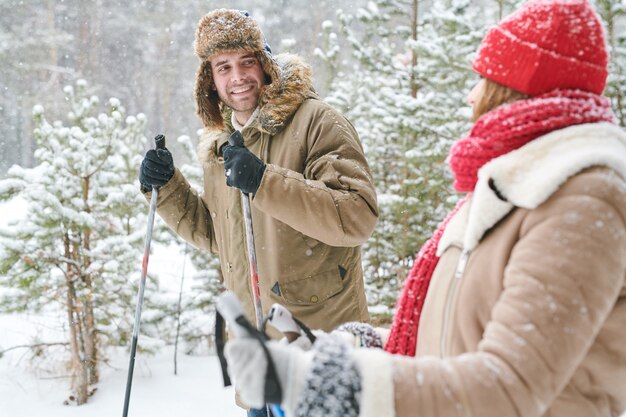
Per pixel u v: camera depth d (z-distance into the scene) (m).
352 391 1.06
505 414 1.04
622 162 1.17
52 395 4.96
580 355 1.07
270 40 27.41
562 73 1.31
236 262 3.04
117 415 4.67
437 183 5.87
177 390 5.11
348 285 2.91
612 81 5.20
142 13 26.14
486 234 1.31
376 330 1.75
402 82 6.59
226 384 1.42
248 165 2.57
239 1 27.03
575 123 1.27
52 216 4.76
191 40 27.42
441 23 6.46
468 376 1.06
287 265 2.85
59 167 4.97
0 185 4.84
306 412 1.06
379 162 6.50
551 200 1.18
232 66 3.05
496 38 1.37
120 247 5.04
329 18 26.92
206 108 3.32
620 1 5.33
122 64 27.33
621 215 1.13
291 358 1.11
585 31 1.31
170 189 3.30
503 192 1.26
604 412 1.25
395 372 1.08
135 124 6.31
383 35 7.02
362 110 6.82
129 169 5.86
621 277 1.12
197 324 6.07
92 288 5.05
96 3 26.59
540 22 1.32
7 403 4.79
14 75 23.16
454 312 1.34
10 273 4.84
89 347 5.00
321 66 7.66
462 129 5.91
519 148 1.29
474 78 6.17
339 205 2.62
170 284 7.03
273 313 1.57
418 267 1.57
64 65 27.22
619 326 1.22
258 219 2.92
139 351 5.10
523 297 1.10
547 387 1.05
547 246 1.12
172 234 5.67
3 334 5.79
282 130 2.97
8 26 23.08
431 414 1.05
